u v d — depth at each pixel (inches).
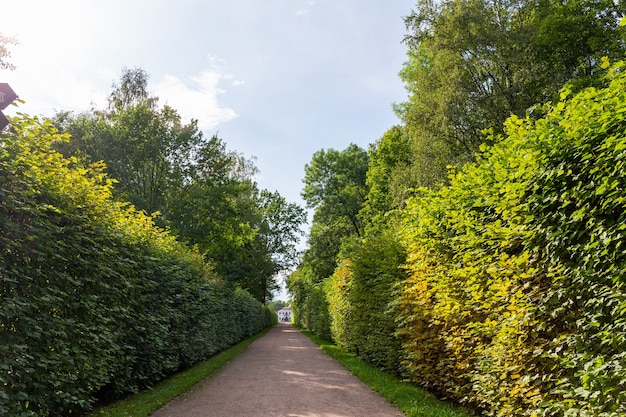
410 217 335.9
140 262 358.3
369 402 315.3
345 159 1822.1
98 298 271.9
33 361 205.5
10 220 185.5
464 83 860.6
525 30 858.1
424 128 923.4
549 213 169.3
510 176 194.2
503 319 202.1
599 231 142.2
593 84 772.0
